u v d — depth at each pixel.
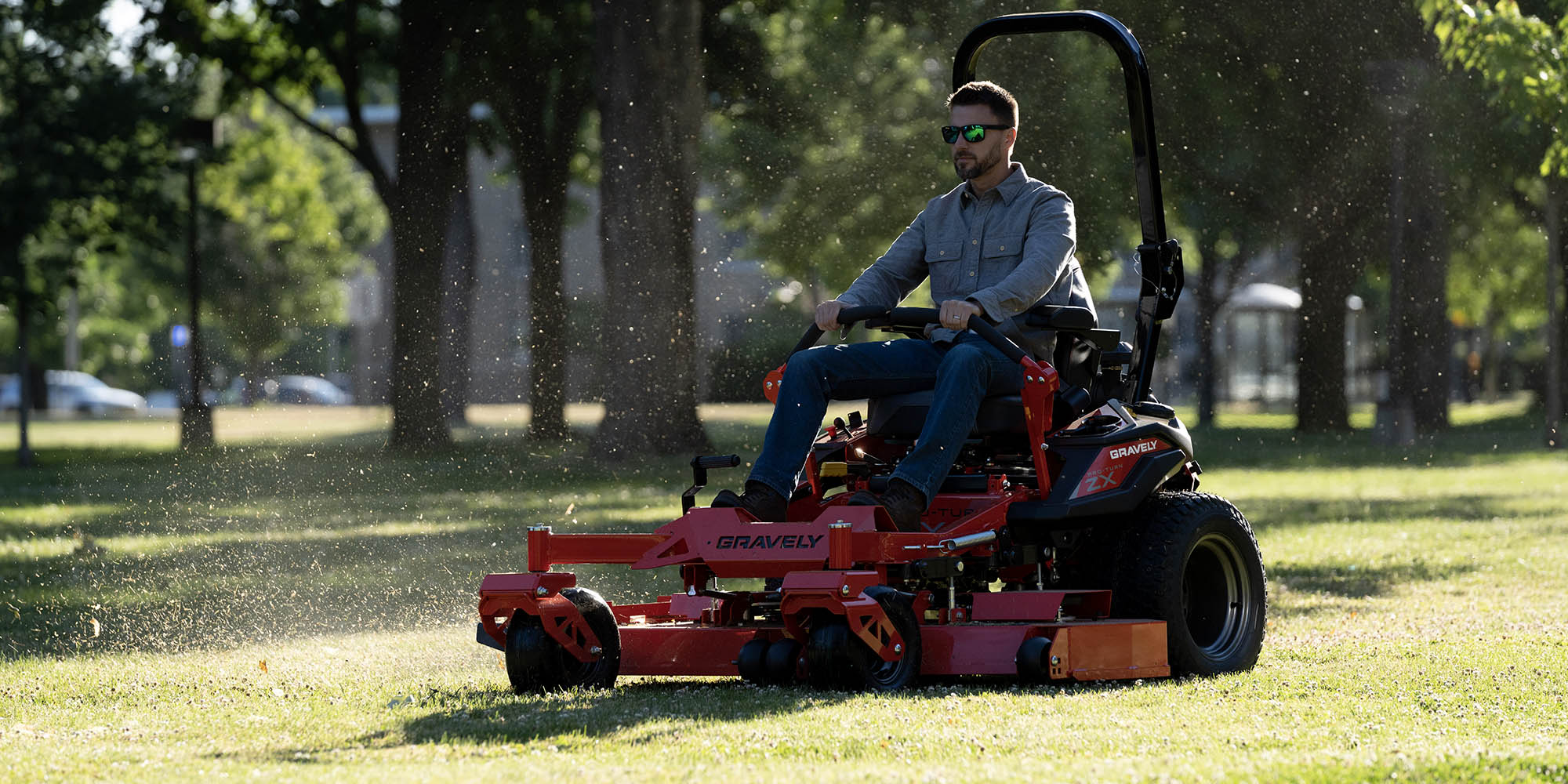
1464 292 81.50
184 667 12.86
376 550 23.11
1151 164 13.12
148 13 52.94
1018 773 7.73
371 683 11.54
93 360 144.75
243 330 90.94
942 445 11.09
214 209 57.00
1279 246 57.72
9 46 52.19
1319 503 33.47
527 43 49.94
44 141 51.97
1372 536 25.84
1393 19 39.12
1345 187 48.03
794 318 89.44
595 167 65.00
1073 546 12.16
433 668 12.55
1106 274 49.75
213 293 88.12
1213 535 12.21
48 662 13.33
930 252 12.50
